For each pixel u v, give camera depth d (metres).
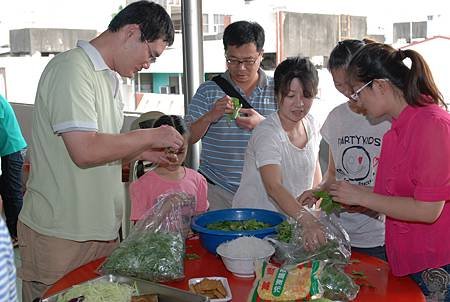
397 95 1.75
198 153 3.81
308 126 2.37
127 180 2.96
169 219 1.95
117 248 1.87
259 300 1.57
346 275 1.67
